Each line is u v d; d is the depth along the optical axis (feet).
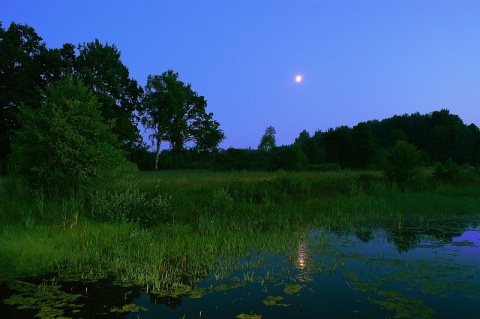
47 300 21.54
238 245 33.99
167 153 174.19
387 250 33.47
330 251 33.04
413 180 84.64
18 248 29.58
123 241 34.30
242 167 131.64
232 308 20.66
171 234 37.65
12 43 112.57
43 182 46.68
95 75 126.72
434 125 305.73
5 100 107.45
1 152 108.06
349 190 73.36
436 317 19.65
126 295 22.52
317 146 192.75
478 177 96.43
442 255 31.81
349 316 19.66
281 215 50.01
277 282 24.90
